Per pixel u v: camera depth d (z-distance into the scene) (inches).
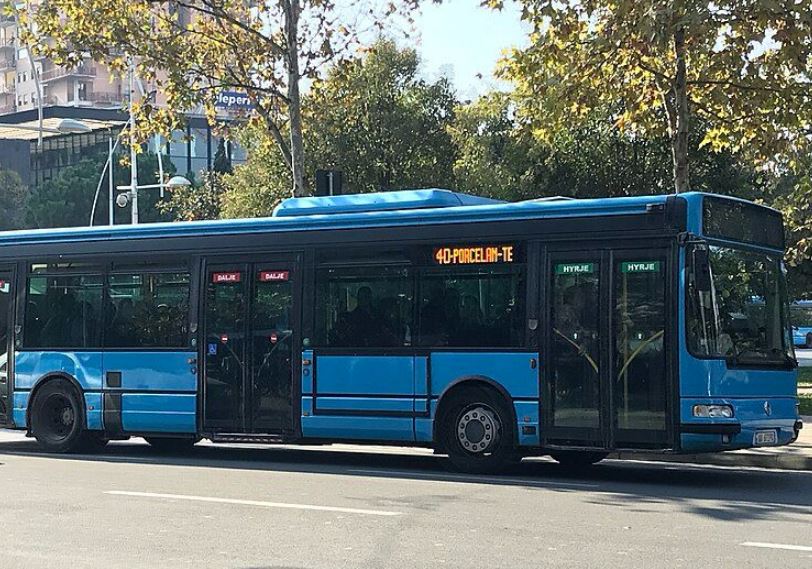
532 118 788.6
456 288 560.7
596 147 1352.1
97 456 663.8
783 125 748.6
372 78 1573.6
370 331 579.5
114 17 908.0
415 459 646.5
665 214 511.5
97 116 3491.6
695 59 737.0
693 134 1219.9
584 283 529.0
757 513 418.3
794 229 938.7
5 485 501.0
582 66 740.0
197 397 627.8
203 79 967.6
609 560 327.3
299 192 916.0
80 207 2807.6
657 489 495.5
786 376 531.2
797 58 703.1
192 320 633.6
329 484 508.7
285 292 605.9
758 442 507.8
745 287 525.0
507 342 545.0
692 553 337.7
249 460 639.1
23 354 691.4
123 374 653.9
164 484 506.9
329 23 926.4
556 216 539.2
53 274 687.1
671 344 505.0
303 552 340.5
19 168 3486.7
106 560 329.4
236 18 943.0
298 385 595.8
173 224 647.8
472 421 553.6
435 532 374.6
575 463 611.8
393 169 1592.0
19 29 933.2
